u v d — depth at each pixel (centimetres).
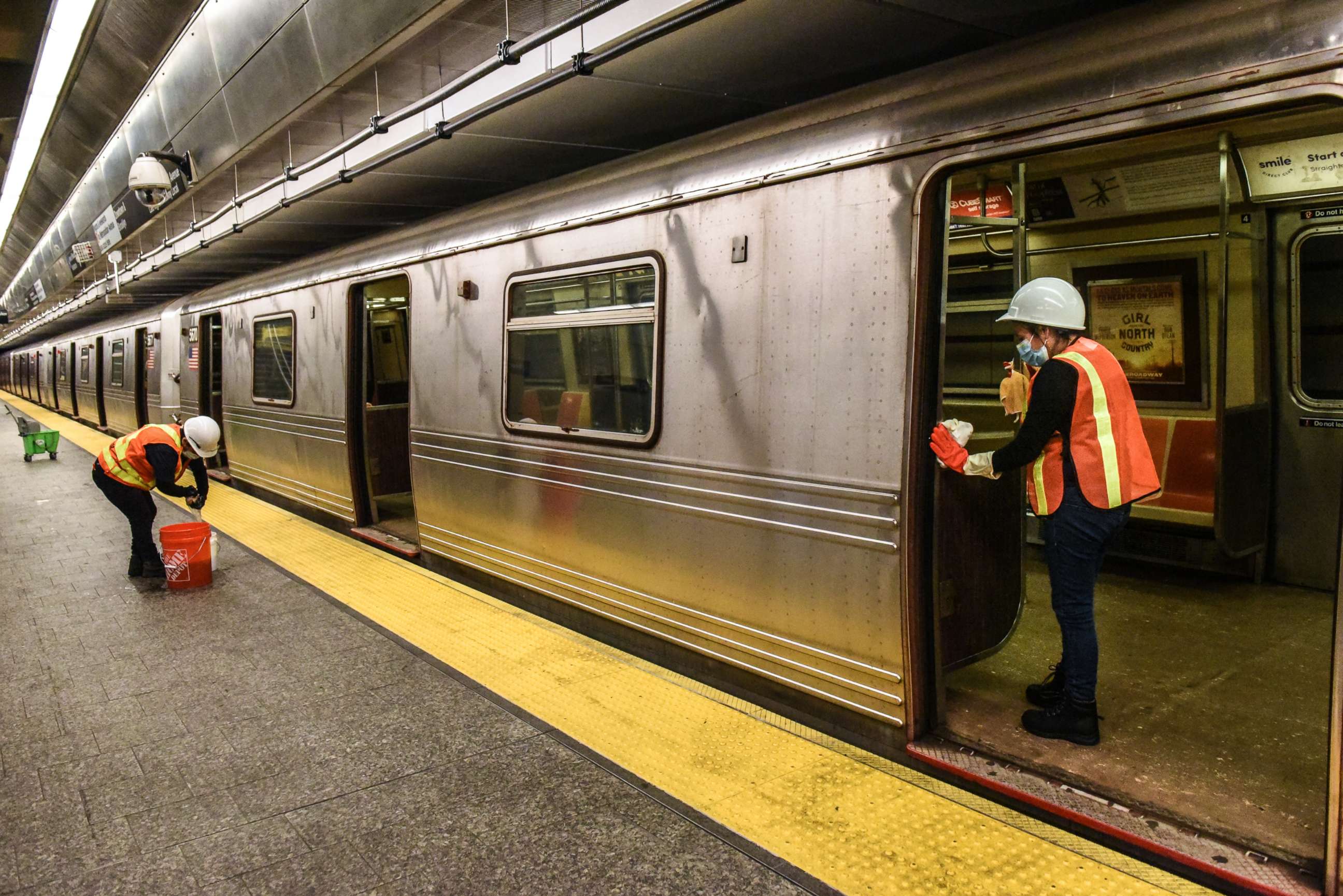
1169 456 523
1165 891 234
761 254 345
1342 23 205
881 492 304
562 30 329
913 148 290
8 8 779
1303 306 479
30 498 982
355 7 450
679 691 385
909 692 304
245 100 636
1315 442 484
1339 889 216
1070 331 302
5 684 416
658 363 396
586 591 460
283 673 424
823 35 343
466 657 438
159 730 362
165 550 572
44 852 274
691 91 423
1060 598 305
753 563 356
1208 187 471
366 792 307
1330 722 216
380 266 653
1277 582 508
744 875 252
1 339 4441
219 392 1159
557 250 464
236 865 265
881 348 303
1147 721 327
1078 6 310
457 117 447
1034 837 262
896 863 252
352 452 730
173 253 1110
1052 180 517
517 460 507
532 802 297
